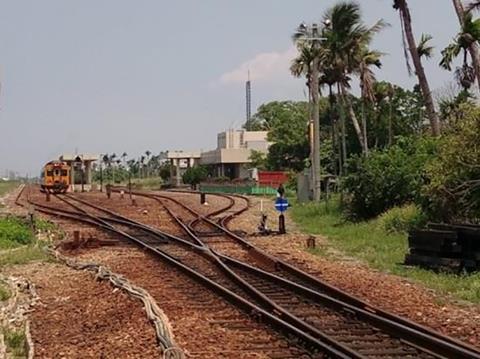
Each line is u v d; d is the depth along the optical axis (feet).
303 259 69.56
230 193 229.25
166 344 33.60
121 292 49.75
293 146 273.54
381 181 99.25
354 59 162.40
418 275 57.16
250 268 61.31
